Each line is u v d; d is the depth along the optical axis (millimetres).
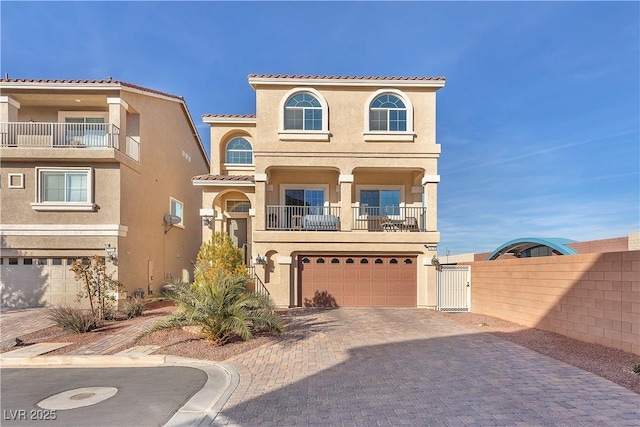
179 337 10180
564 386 6391
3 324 12391
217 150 21391
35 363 8578
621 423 5059
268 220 16953
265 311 10703
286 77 16281
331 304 16250
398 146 16406
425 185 16531
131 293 16641
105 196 15766
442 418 5285
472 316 13992
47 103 17500
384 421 5238
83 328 11102
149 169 18906
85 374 7727
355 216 17578
